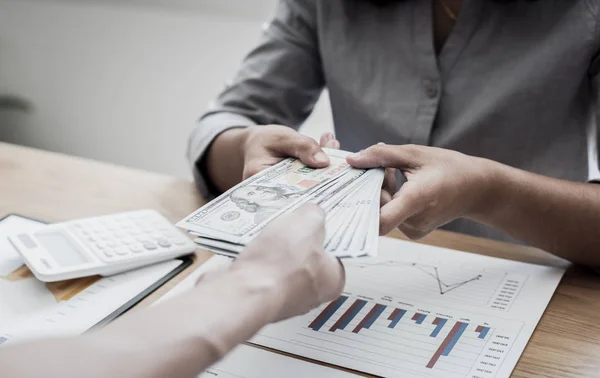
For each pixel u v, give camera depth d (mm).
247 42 1720
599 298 722
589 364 614
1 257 768
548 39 970
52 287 714
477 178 745
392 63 1044
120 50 1871
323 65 1096
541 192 781
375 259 791
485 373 596
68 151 2041
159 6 1821
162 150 1914
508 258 802
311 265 465
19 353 358
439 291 725
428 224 728
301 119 1175
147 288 718
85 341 373
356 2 1072
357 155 740
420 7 1025
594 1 951
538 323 672
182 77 1817
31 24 1959
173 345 382
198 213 633
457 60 1011
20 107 2045
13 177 989
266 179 715
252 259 462
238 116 1064
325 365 609
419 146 752
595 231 781
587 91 985
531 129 998
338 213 615
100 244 770
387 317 678
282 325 664
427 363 610
